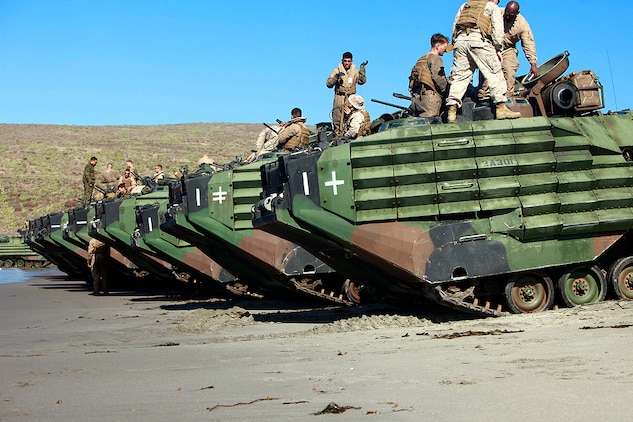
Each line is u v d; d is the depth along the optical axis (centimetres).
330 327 1552
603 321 1312
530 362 984
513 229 1566
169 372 1088
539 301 1609
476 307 1578
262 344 1368
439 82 1806
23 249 6000
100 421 789
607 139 1662
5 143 10338
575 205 1600
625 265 1656
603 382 842
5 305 2680
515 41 1909
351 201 1565
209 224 2123
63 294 3247
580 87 1752
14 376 1113
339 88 2311
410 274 1541
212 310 2122
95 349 1428
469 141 1575
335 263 1788
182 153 10344
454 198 1564
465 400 799
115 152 10000
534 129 1608
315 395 866
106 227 2995
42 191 8244
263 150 2669
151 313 2236
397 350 1175
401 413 760
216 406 830
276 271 2036
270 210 1666
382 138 1570
